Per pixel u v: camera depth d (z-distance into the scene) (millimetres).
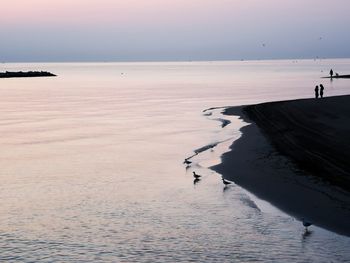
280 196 27250
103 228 23453
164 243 21438
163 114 72812
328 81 142375
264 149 39844
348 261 19062
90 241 21859
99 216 25281
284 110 59781
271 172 32438
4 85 165250
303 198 26594
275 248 20516
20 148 45594
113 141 48938
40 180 33188
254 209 25562
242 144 42562
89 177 33812
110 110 80500
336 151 36938
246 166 34562
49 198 28766
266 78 186750
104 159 39906
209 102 91250
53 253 20578
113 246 21250
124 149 44281
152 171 35250
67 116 72375
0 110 82062
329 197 26516
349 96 69438
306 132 45375
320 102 63281
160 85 155125
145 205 27016
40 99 105750
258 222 23641
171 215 25156
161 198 28297
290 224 23141
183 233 22562
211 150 42250
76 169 36438
